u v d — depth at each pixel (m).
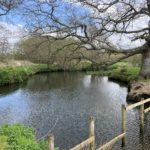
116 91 40.09
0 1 29.41
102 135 19.50
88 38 31.91
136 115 24.45
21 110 28.14
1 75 46.97
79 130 20.86
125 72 52.53
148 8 33.16
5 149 11.11
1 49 48.16
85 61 35.56
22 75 54.19
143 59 35.38
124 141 17.14
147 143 17.58
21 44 35.38
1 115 26.11
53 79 56.78
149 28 34.19
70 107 29.30
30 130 13.31
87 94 37.62
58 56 31.64
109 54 33.75
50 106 29.94
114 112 26.80
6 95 37.41
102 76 61.25
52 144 10.23
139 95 31.48
